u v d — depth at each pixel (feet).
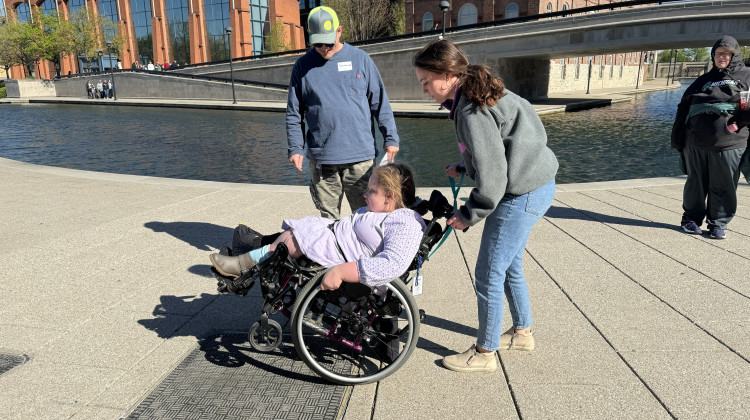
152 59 187.01
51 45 172.45
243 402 8.17
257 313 11.39
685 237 16.16
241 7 165.48
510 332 9.77
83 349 9.80
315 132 13.16
